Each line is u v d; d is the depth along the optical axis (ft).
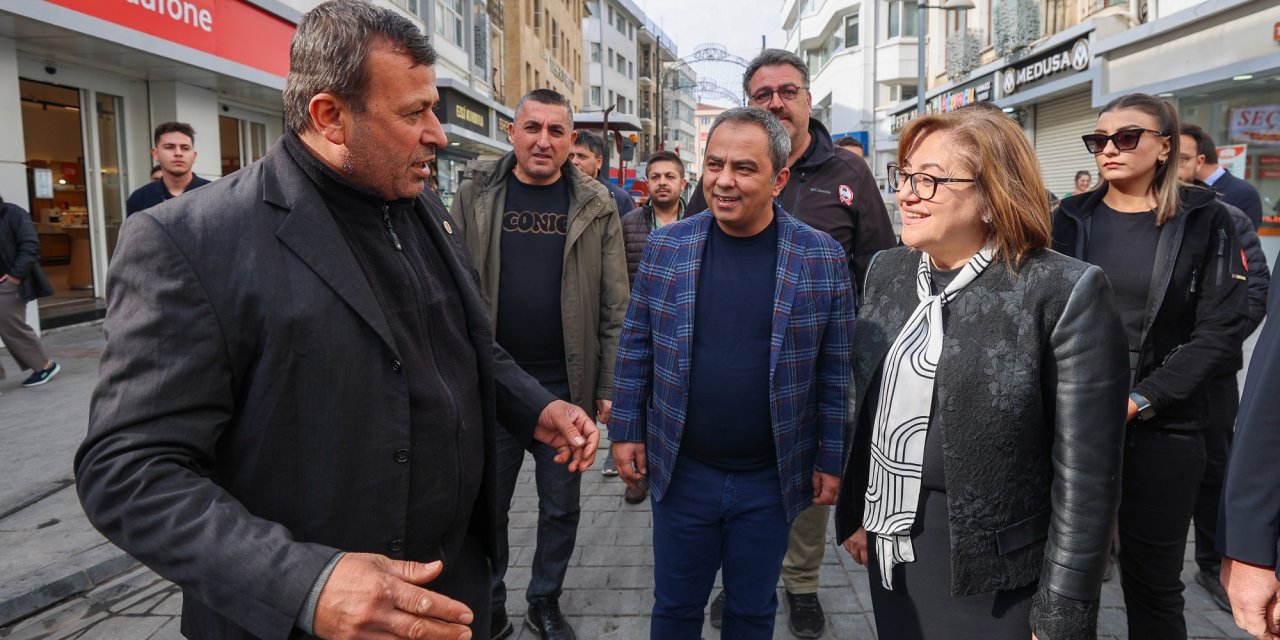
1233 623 9.81
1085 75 44.52
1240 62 32.04
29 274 20.83
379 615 3.74
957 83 66.44
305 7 37.96
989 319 5.37
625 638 9.95
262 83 33.88
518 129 9.91
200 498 3.92
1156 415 7.67
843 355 7.78
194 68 29.53
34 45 25.08
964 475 5.35
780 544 7.74
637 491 14.66
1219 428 10.11
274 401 4.39
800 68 9.89
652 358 8.13
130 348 4.05
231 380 4.36
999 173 5.27
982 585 5.38
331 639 3.77
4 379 21.45
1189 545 12.24
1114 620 10.07
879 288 6.24
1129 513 7.83
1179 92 36.78
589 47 161.07
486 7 78.07
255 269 4.34
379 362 4.65
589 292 10.18
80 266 33.47
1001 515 5.35
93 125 29.96
